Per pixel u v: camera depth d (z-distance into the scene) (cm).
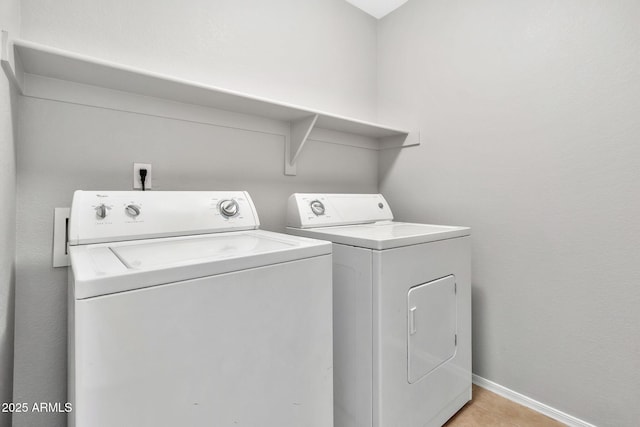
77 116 127
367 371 127
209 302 79
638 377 134
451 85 199
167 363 73
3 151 94
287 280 95
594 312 145
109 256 89
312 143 207
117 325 67
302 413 100
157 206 124
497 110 177
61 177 124
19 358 117
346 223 185
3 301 96
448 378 155
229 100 149
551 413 158
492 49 179
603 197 142
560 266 155
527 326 167
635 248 134
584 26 145
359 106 235
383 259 124
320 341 105
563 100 153
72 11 125
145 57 142
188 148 155
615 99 138
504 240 175
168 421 73
